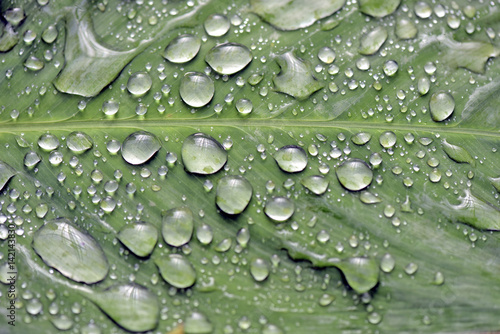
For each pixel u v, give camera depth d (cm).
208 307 19
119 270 19
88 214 19
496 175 19
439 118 19
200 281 19
